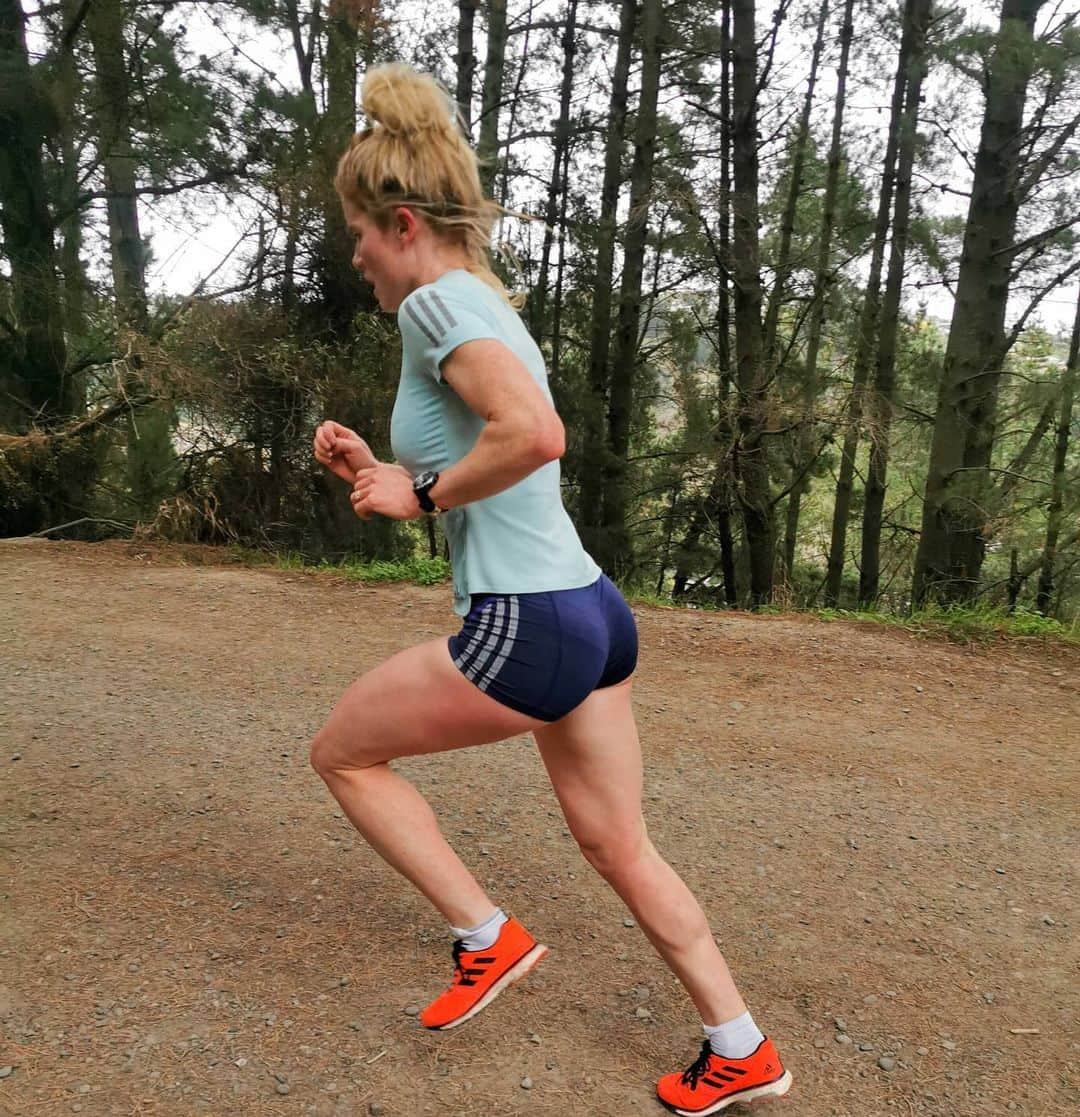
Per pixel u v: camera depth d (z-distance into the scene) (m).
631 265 14.89
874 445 13.44
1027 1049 2.32
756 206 12.59
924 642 5.84
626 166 15.73
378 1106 2.04
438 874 1.93
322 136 10.86
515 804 3.53
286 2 11.00
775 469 12.87
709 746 4.20
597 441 14.68
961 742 4.35
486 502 1.75
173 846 3.13
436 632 5.78
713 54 14.50
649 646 5.61
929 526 12.37
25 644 5.32
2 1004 2.30
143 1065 2.12
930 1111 2.10
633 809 1.95
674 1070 2.19
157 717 4.29
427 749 1.86
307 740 4.09
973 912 2.96
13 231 10.70
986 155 11.45
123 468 11.16
